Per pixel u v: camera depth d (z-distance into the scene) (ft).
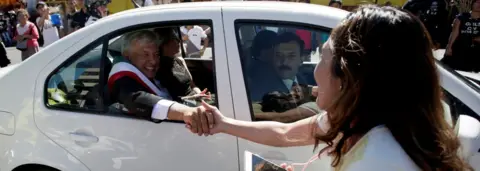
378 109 3.39
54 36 30.32
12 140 8.37
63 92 8.13
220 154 7.20
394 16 3.45
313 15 7.04
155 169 7.52
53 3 39.22
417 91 3.37
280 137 5.68
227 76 7.20
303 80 7.11
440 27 24.93
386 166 3.28
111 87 7.76
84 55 8.01
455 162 3.53
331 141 3.77
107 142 7.73
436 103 3.48
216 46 7.29
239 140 7.07
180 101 8.00
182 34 9.70
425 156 3.32
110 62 7.93
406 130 3.32
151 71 8.03
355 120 3.52
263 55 7.23
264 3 7.57
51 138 8.07
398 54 3.34
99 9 33.58
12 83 8.44
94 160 7.84
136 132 7.55
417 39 3.41
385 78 3.35
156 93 7.92
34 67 8.31
